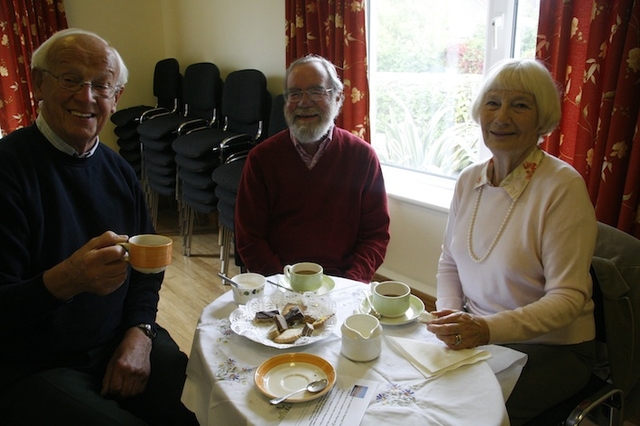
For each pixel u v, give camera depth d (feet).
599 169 5.67
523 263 4.42
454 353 3.47
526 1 7.06
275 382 3.13
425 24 8.54
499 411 2.92
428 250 8.45
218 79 11.79
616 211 5.65
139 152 12.94
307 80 5.89
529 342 4.50
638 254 4.32
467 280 4.89
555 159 4.57
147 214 5.27
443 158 8.93
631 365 4.19
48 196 4.20
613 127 5.39
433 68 8.63
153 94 14.20
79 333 4.36
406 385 3.15
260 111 10.40
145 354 4.58
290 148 6.18
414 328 3.86
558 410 4.19
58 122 4.21
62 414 3.80
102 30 13.37
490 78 4.63
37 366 4.12
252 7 11.07
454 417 2.86
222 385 3.12
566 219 4.19
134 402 4.46
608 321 4.23
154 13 14.17
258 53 11.28
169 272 10.41
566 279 4.12
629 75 5.21
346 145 6.26
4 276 3.86
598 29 5.41
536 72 4.39
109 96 4.43
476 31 7.87
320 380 3.13
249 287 4.16
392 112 9.51
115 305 4.66
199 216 13.47
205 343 3.57
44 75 4.13
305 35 9.44
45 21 12.26
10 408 3.83
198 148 9.84
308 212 6.15
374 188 6.35
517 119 4.42
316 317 3.88
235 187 8.71
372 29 9.31
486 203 4.77
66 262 3.59
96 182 4.60
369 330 3.58
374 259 6.17
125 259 3.55
